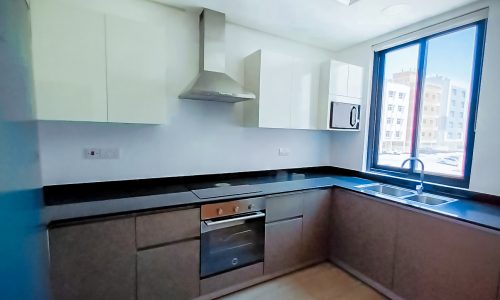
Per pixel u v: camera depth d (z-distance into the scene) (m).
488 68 1.91
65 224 1.38
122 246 1.54
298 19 2.34
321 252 2.53
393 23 2.37
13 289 0.60
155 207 1.62
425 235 1.77
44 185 1.84
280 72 2.41
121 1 1.98
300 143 3.13
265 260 2.17
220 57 2.26
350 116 2.79
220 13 2.23
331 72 2.61
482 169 1.96
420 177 2.41
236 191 2.11
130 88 1.75
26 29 0.92
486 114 1.93
